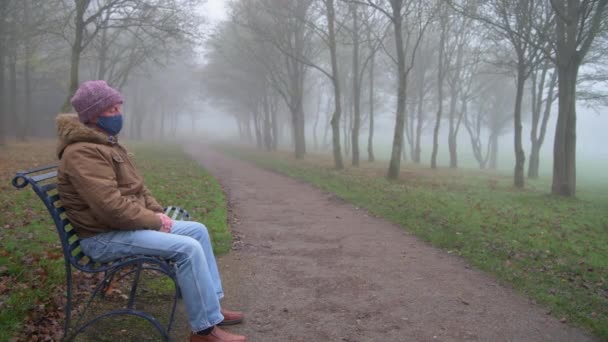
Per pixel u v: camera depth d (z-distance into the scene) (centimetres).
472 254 622
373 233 756
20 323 341
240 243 656
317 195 1232
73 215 319
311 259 587
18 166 1466
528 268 571
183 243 322
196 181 1379
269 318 395
